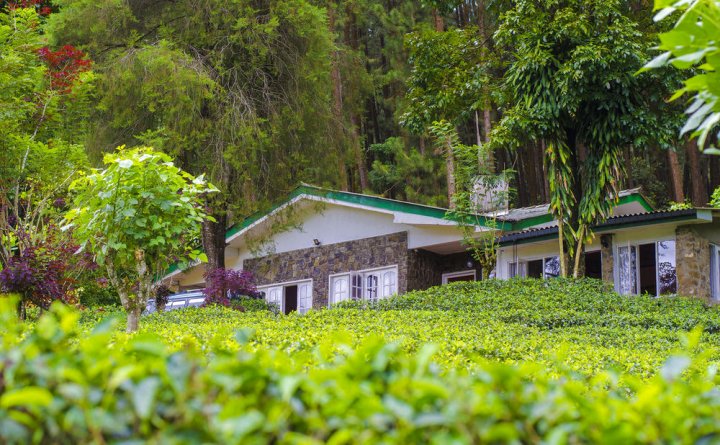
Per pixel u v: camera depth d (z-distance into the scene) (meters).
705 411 1.84
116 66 16.20
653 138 15.31
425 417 1.59
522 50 15.65
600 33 15.25
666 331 11.05
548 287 14.12
